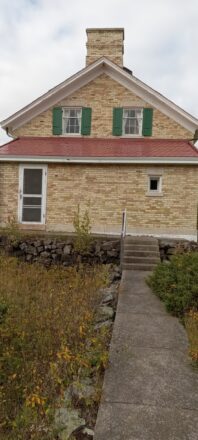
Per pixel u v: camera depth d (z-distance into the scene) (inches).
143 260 362.0
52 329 205.9
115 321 210.4
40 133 550.0
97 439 109.3
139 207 452.4
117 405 126.9
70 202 461.1
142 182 451.8
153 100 536.4
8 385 151.1
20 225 464.8
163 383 142.2
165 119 537.0
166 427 115.5
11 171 463.8
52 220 462.9
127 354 166.7
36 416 125.0
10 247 413.1
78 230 399.2
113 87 542.3
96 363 156.2
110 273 361.4
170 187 447.8
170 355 167.0
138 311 228.7
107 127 541.6
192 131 534.0
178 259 278.1
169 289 243.0
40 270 370.6
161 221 449.7
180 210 446.9
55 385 146.7
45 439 115.6
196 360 159.2
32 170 463.8
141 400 130.3
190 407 126.6
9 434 121.5
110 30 580.7
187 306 220.7
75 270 372.2
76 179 459.5
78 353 166.7
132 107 538.9
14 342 184.5
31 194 465.1
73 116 553.3
